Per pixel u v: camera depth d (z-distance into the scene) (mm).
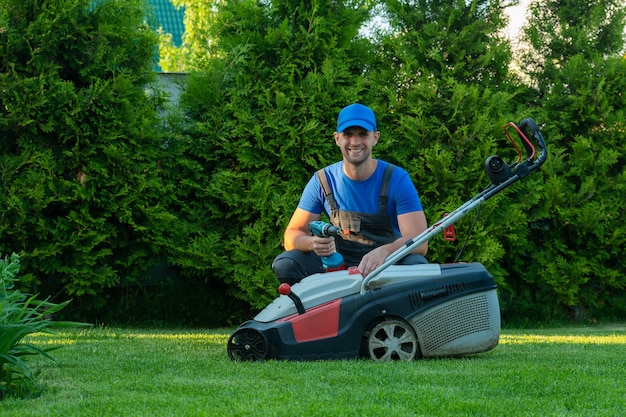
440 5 8477
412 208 4309
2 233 6918
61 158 7121
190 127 7633
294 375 3439
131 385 3191
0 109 7094
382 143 7707
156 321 7699
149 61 7766
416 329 4051
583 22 8672
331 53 7902
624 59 8492
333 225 4238
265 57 7918
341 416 2607
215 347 4855
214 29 8188
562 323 8281
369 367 3678
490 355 4445
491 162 4125
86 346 4816
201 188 7480
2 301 3154
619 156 8398
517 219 7711
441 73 8195
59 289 7402
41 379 3395
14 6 7098
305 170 7570
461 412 2723
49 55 7191
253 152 7512
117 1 7512
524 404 2869
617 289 8766
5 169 6945
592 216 8008
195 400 2857
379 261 4094
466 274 4164
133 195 7148
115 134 7129
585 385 3268
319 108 7633
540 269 8156
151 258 7457
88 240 7078
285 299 4133
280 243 7324
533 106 8664
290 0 7949
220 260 7293
